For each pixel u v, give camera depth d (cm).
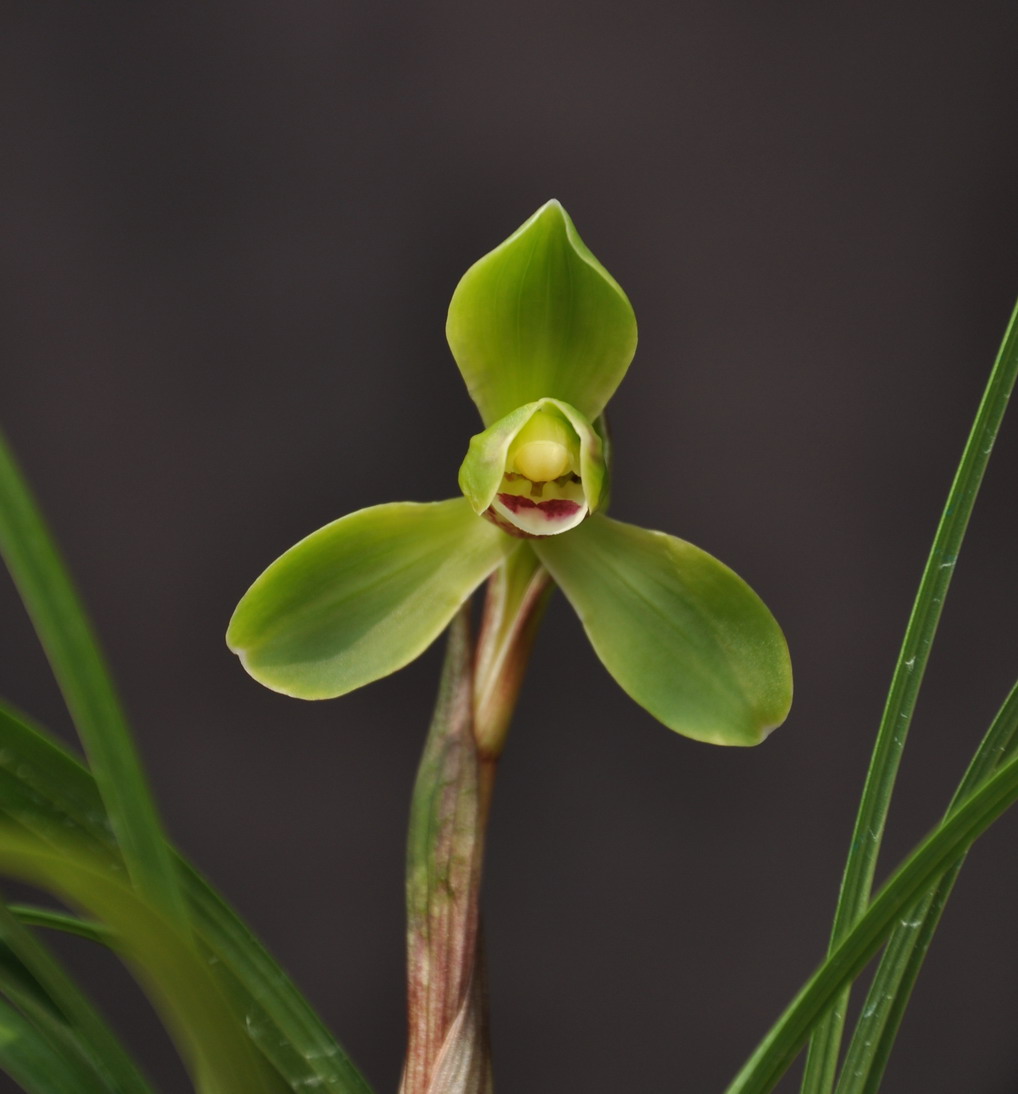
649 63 55
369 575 40
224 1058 36
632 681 40
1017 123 55
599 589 40
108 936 38
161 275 55
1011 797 36
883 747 38
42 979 36
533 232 39
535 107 55
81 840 36
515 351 40
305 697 40
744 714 40
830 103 55
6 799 36
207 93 55
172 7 55
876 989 38
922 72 55
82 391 55
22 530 35
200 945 37
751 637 40
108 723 35
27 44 54
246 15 55
